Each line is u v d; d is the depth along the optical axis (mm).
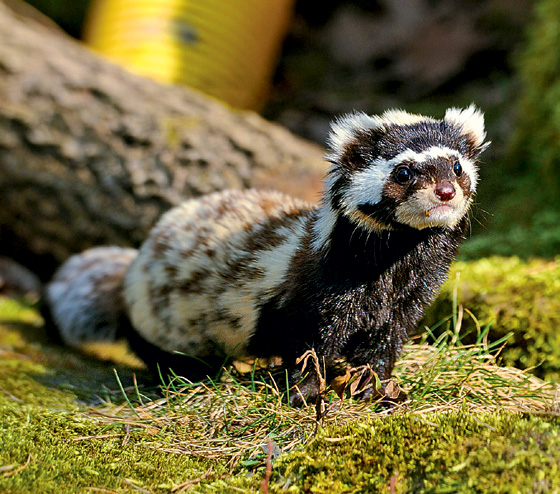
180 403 5082
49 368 6617
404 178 4926
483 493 3518
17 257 10359
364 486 3771
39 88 9227
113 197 9531
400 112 5508
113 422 4957
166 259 6133
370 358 5336
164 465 4332
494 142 11969
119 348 7711
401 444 3988
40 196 9562
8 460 4199
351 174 5129
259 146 9531
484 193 9883
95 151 9367
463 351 5613
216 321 5730
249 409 4836
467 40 14891
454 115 5414
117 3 12562
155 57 12180
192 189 9414
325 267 5109
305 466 3996
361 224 5059
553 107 9609
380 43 15891
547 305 6191
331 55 15984
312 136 13953
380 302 5168
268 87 15102
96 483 4031
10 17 9930
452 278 6863
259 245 5676
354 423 4305
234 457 4406
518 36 14555
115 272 7977
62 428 4805
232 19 12891
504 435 3863
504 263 7434
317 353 5215
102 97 9359
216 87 12773
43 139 9289
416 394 4922
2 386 5762
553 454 3648
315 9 17047
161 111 9484
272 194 6492
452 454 3783
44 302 8227
